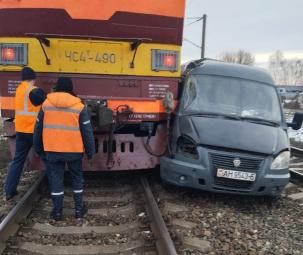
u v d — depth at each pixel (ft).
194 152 17.63
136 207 16.70
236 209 17.81
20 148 17.21
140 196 17.98
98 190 19.29
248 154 17.22
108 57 18.12
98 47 17.97
